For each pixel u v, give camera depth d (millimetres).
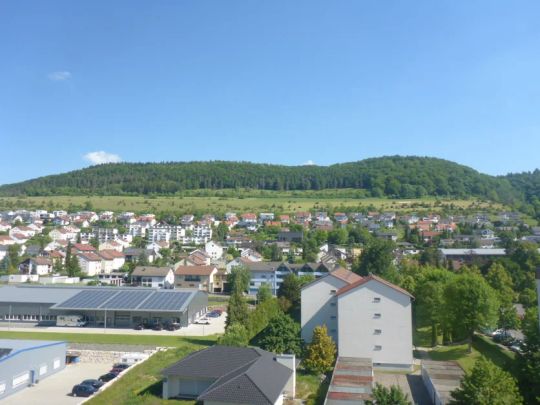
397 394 36906
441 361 59656
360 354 62969
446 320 68375
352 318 63625
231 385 42000
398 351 62219
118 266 189875
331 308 69812
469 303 66250
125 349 69500
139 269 144375
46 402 50188
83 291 97438
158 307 88188
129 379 53625
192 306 93875
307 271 137875
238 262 149625
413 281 91125
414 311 87438
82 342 74125
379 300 63250
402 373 60156
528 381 38875
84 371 62562
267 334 66125
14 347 56375
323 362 56094
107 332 83562
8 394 52344
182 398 46594
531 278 107625
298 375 56062
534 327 46531
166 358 63125
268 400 39969
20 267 163000
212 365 47844
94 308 88188
